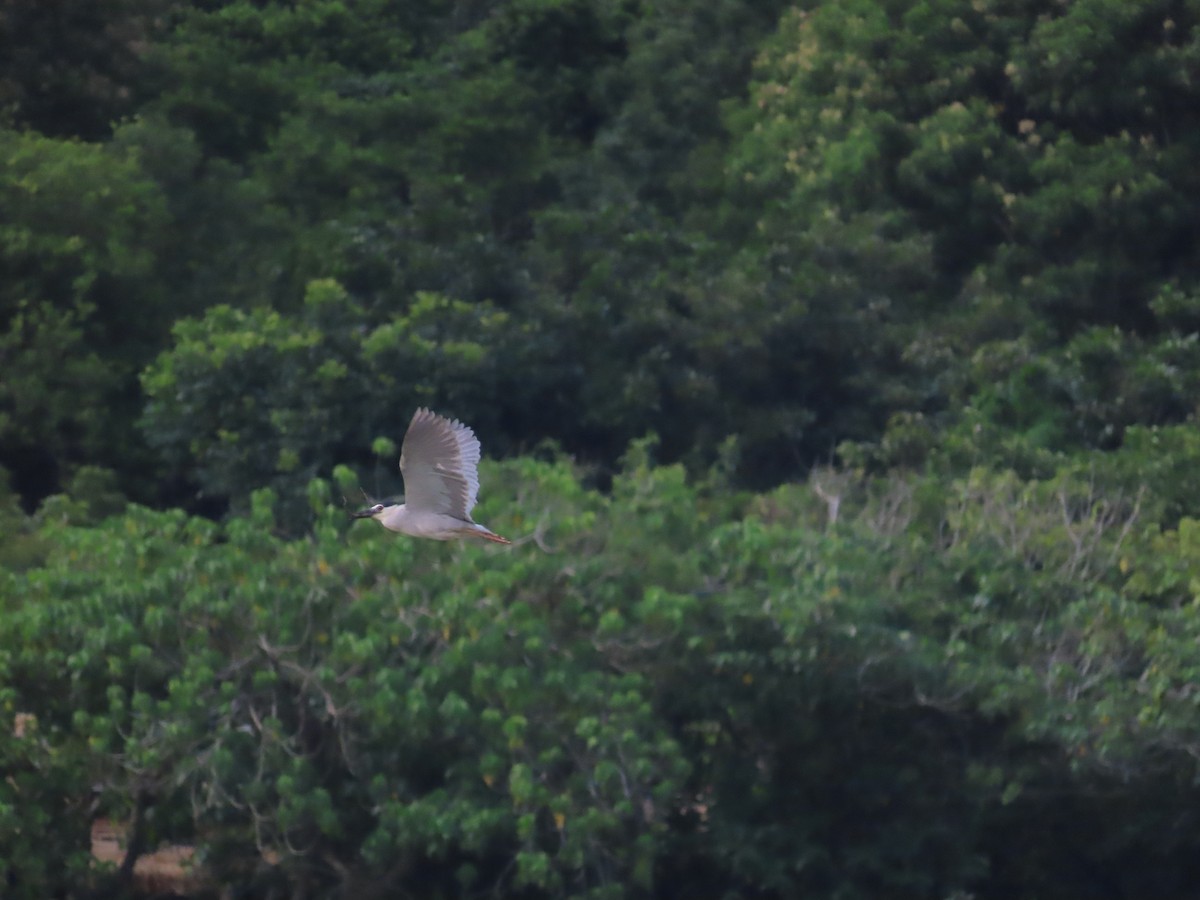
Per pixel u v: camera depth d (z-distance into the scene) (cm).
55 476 9669
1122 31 10094
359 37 13188
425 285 9825
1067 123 10581
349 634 5969
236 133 11788
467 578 6344
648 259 10381
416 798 6081
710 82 12744
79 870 6097
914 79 10906
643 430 9794
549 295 9956
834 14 11494
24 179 9488
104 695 6069
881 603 6606
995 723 6631
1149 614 6600
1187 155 10038
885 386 9894
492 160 11694
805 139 11156
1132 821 6694
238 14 12925
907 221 10562
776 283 10062
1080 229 10088
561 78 13075
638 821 6081
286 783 5778
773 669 6366
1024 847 7012
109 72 11612
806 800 6769
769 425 9794
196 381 8712
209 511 9694
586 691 6059
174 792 6128
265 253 10312
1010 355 9531
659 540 6962
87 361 9269
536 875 5700
